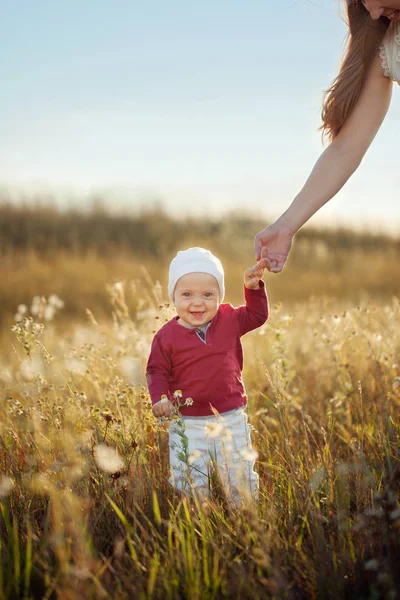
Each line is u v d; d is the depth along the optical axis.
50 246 19.17
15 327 3.42
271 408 4.10
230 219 23.31
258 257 3.14
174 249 20.58
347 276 18.06
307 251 20.97
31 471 2.69
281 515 2.58
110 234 20.92
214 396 2.95
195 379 2.94
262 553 2.07
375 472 2.87
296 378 4.78
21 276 15.00
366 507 2.51
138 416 3.38
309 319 5.99
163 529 2.50
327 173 3.17
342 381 4.27
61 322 10.24
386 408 3.39
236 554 2.34
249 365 5.34
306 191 3.17
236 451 2.88
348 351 4.64
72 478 2.55
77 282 14.64
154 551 2.29
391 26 3.00
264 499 2.69
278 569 2.12
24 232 19.75
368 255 21.09
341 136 3.20
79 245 19.55
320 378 4.70
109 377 4.08
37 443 2.91
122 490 2.73
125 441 3.04
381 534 2.29
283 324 4.12
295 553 2.24
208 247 20.64
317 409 4.09
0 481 2.78
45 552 2.27
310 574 2.17
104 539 2.46
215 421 2.92
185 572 2.13
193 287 2.94
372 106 3.15
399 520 2.16
